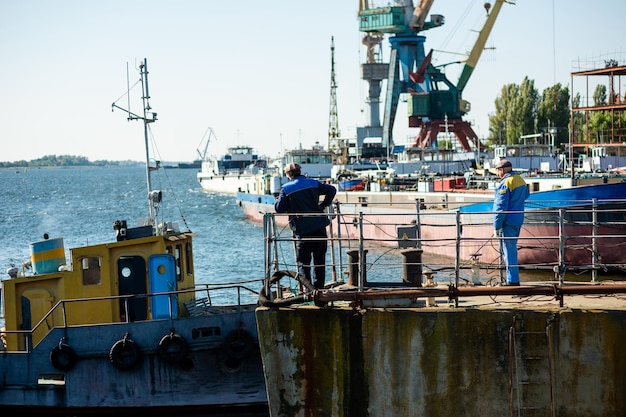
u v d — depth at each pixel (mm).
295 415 18828
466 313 17844
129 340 28344
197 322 28391
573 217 49750
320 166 158625
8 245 95375
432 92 164750
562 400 17500
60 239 30938
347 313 18469
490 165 117312
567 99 176000
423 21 166000
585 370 17375
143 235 30312
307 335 18672
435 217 65812
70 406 28812
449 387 17953
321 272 20641
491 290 18000
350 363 18469
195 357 28438
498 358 17703
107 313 29844
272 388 18953
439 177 101000
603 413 17328
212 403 28500
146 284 29891
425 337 18000
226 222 117938
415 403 18125
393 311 18188
